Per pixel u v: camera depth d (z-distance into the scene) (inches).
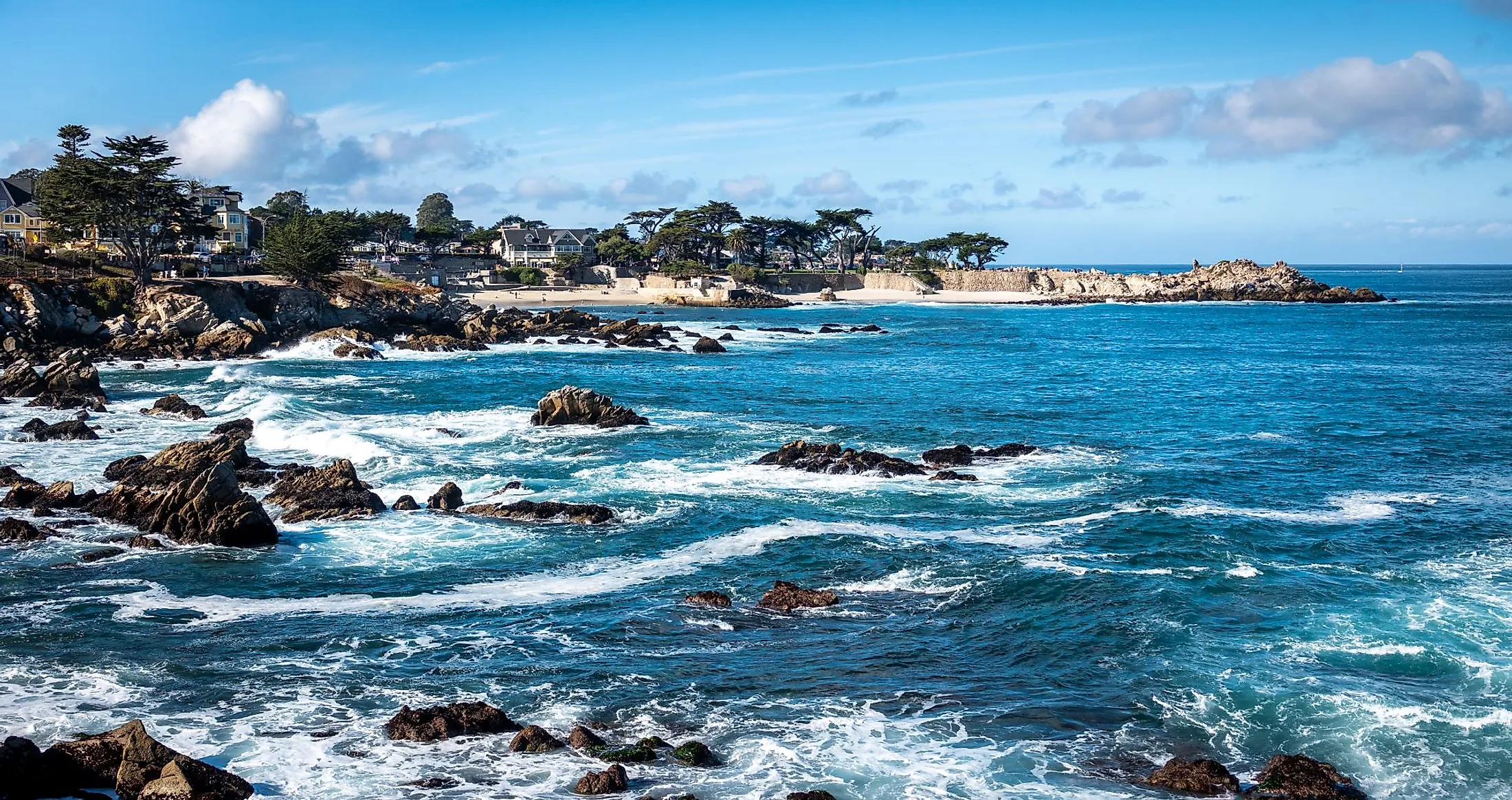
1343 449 2304.4
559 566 1466.5
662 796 866.8
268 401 2787.9
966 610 1289.4
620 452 2225.6
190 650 1162.6
